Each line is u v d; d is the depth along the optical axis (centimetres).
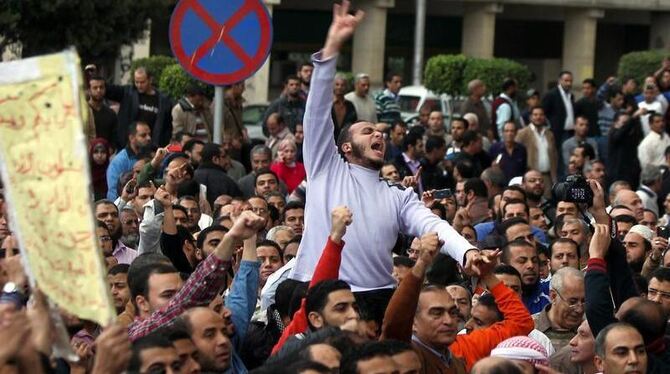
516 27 7650
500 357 1316
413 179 2031
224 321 1535
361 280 1672
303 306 1574
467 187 2830
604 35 7856
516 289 1973
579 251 2331
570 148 4091
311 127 1669
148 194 2456
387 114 4116
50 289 1106
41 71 1095
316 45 7150
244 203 2420
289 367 1297
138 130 2927
